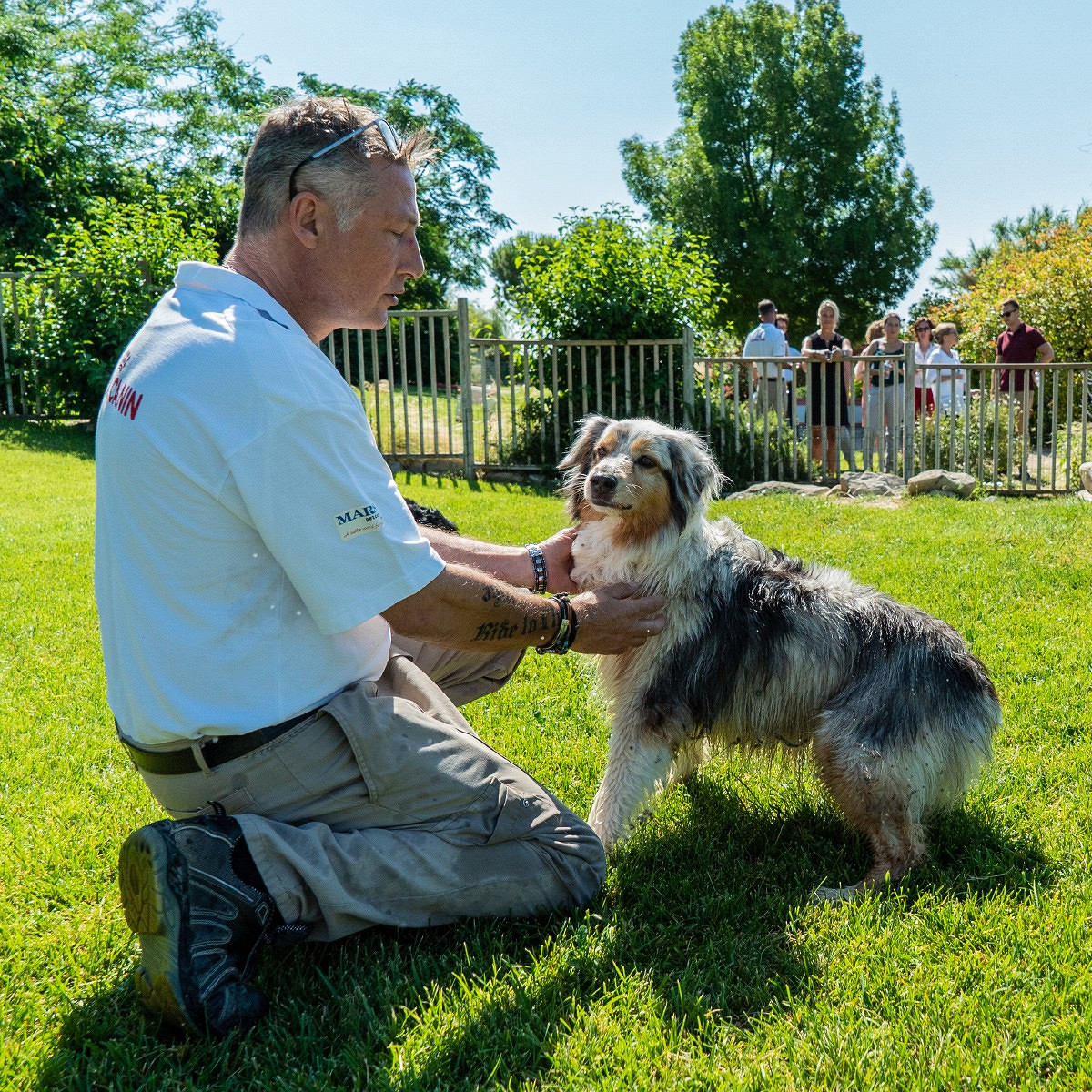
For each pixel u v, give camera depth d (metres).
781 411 11.88
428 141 2.49
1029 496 10.88
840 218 35.53
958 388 13.60
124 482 2.14
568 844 2.64
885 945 2.56
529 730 4.01
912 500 9.86
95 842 2.98
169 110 32.16
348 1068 2.10
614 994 2.35
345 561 2.18
